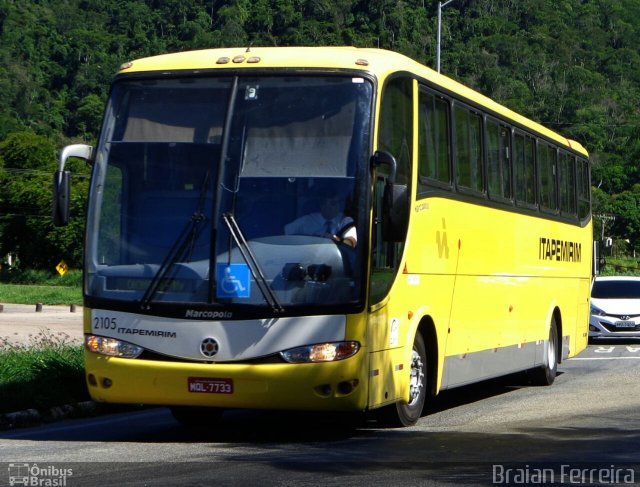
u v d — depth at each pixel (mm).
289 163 13156
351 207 12984
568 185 24297
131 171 13500
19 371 18547
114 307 13227
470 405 18516
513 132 19812
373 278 13180
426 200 15156
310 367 12703
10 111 169375
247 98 13414
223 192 13125
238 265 12898
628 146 170125
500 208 18781
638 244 159500
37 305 60938
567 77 179750
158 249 13180
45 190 120938
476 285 17500
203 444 13578
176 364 12922
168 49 194875
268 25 182500
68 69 189750
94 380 13383
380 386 13500
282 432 14922
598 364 27234
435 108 15773
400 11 172750
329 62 13453
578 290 25062
